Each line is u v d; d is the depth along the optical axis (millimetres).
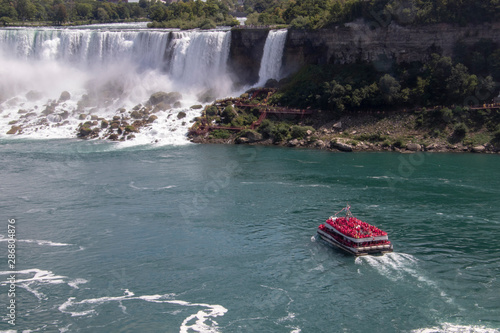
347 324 48469
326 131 114750
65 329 48375
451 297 52125
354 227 63125
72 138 122125
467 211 71875
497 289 53188
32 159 101500
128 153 106688
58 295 53750
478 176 87000
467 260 58875
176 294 53781
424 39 119750
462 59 116562
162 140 118000
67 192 81875
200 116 125875
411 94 115625
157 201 77812
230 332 47625
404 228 67000
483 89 111000
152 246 63812
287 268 58375
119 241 65188
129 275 57375
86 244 64500
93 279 56719
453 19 117062
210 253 61906
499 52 112375
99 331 48125
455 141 106562
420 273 56594
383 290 53688
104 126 125312
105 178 88812
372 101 115812
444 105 113438
